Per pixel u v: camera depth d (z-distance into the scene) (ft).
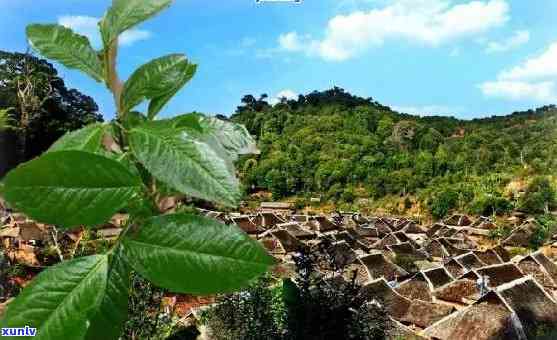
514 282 106.01
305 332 27.07
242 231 2.49
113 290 2.48
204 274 2.44
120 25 3.01
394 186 315.99
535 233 202.08
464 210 282.77
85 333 2.37
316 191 326.44
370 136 349.82
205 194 2.47
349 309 28.07
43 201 2.33
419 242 221.05
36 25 3.08
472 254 164.76
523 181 276.62
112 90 3.03
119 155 2.79
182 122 2.89
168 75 3.07
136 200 2.53
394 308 108.37
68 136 2.88
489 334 90.74
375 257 152.15
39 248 80.59
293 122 353.31
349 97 407.85
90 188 2.41
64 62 3.00
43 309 2.39
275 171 325.83
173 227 2.51
